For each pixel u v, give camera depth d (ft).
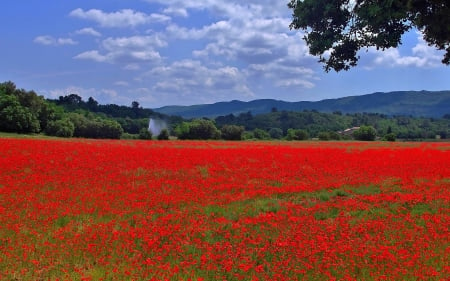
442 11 21.48
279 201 53.78
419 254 31.24
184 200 51.34
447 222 41.73
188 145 158.71
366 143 216.33
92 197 50.31
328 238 35.55
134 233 34.86
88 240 32.76
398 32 23.08
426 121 545.44
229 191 60.08
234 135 288.10
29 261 28.17
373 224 40.19
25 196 49.06
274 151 124.16
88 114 397.60
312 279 26.99
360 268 28.58
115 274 26.43
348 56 26.12
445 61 25.79
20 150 93.20
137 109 550.77
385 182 68.64
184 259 30.58
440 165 89.45
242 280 26.73
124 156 95.35
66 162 78.84
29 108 268.62
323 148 146.10
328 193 59.47
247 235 37.29
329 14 24.38
